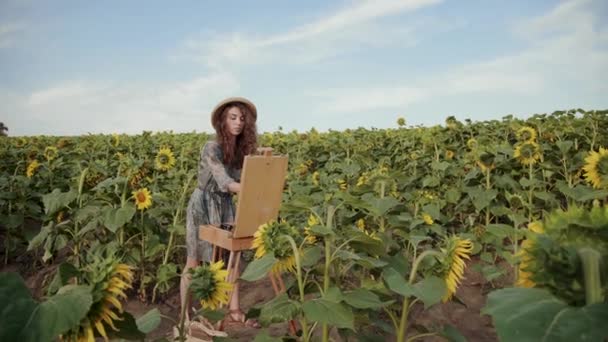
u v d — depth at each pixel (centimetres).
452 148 738
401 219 345
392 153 924
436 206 448
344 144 904
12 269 554
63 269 165
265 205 359
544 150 621
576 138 658
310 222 284
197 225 409
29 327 144
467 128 885
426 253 221
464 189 532
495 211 515
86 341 160
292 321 296
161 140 1182
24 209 592
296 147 971
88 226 407
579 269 121
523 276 133
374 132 1107
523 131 584
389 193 444
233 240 358
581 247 130
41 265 566
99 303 160
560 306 115
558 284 123
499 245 414
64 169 725
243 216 350
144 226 445
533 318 113
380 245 234
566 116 788
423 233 388
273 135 1161
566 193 466
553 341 107
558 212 136
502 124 892
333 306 194
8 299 148
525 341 109
